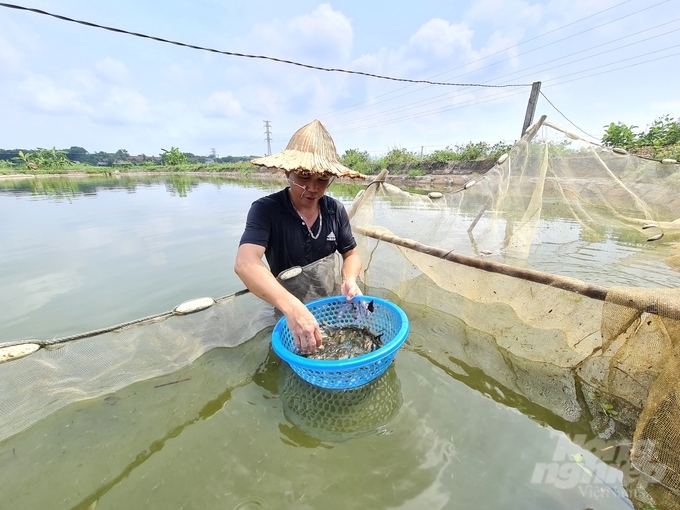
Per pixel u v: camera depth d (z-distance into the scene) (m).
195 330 1.90
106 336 1.57
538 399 1.60
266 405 1.62
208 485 1.21
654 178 3.88
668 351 1.24
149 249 4.98
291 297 1.59
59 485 1.21
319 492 1.17
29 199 11.90
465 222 4.00
